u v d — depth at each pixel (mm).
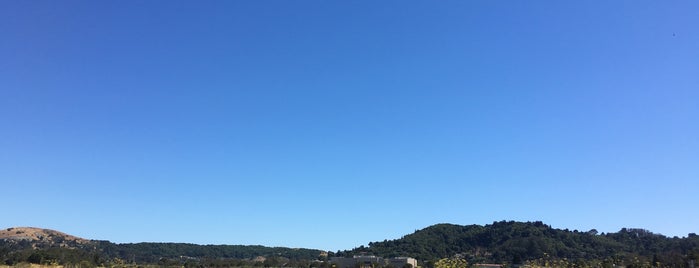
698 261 182125
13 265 186250
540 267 181125
